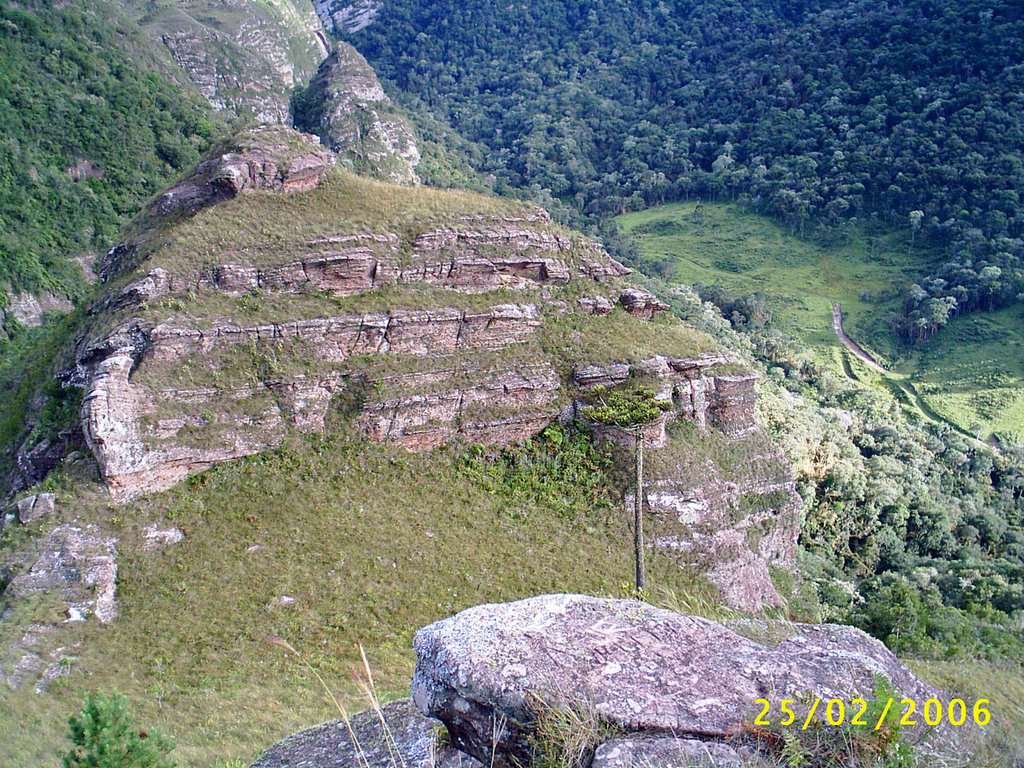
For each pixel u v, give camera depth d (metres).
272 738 19.03
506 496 33.53
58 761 17.72
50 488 28.38
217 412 31.20
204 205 38.53
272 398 32.44
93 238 74.19
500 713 6.62
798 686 6.90
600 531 33.03
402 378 34.34
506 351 37.03
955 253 105.56
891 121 134.12
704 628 7.71
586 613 7.64
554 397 36.50
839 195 123.94
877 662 7.64
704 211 137.75
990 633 31.53
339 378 33.81
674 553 33.19
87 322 35.41
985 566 48.59
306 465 31.84
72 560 26.28
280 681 23.23
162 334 31.11
